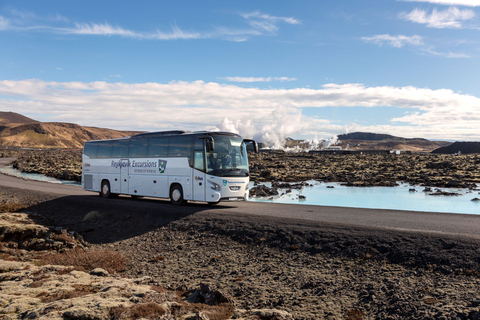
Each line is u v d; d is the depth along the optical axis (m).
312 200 30.58
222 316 7.19
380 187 42.31
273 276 10.77
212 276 11.22
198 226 16.48
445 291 8.34
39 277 9.21
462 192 36.75
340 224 14.11
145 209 20.67
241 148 21.19
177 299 7.94
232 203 23.20
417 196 33.59
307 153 189.12
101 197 27.81
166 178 22.05
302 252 12.30
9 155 153.62
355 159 120.69
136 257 13.98
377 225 13.82
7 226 14.99
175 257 13.51
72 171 60.53
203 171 19.78
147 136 23.81
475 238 11.08
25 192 32.28
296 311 8.34
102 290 7.91
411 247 11.00
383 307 8.15
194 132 21.44
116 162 26.22
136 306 6.70
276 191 35.44
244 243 13.95
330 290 9.38
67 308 6.57
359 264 10.80
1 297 7.36
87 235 18.38
